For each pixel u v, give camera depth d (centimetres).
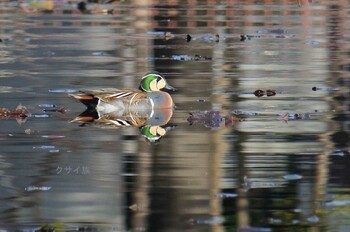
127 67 2080
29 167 1252
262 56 2261
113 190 1148
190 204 1094
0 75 1952
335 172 1220
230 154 1316
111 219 1045
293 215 1059
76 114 1602
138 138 1426
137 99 1638
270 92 1767
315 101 1702
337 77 1962
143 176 1205
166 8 3338
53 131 1470
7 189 1150
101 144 1384
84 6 3350
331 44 2475
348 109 1630
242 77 1958
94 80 1902
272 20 3008
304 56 2267
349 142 1385
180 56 2259
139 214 1055
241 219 1045
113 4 3453
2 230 1005
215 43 2498
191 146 1368
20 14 3144
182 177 1202
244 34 2694
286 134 1439
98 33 2694
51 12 3219
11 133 1452
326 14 3173
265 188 1155
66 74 1973
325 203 1094
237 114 1593
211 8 3344
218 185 1167
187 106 1667
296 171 1226
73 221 1038
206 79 1928
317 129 1473
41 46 2412
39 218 1047
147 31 2745
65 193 1133
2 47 2392
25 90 1788
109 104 1630
